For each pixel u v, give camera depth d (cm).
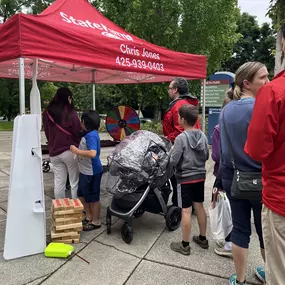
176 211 348
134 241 324
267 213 161
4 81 2842
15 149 282
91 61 307
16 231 285
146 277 257
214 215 301
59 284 246
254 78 210
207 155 300
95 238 331
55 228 308
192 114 289
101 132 1648
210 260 285
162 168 326
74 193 358
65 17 360
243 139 200
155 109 1695
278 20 450
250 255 292
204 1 1233
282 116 148
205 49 1291
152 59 377
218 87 942
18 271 265
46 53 274
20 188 285
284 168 152
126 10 1255
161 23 1213
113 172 324
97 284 247
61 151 340
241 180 200
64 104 340
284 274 157
